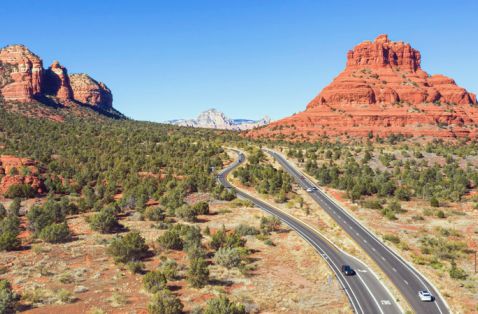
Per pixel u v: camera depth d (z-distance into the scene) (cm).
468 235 6188
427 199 8650
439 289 4322
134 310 3400
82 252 4978
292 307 3744
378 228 6600
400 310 3819
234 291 4028
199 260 4284
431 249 5544
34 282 3928
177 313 3341
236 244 5422
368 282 4475
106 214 6094
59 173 9944
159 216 6756
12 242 5041
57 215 6569
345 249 5609
